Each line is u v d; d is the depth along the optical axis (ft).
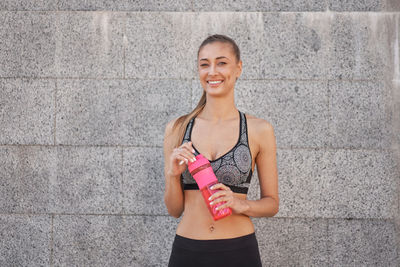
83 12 10.75
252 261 6.55
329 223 10.42
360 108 10.62
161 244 10.43
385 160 10.52
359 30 10.71
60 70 10.70
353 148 10.54
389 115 10.61
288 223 10.42
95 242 10.45
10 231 10.48
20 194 10.52
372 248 10.37
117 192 10.51
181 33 10.70
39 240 10.47
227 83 6.93
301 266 10.36
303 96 10.63
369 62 10.69
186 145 6.28
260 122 7.22
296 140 10.56
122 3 10.78
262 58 10.66
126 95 10.64
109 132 10.60
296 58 10.67
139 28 10.71
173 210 7.34
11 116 10.63
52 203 10.50
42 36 10.72
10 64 10.70
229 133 7.01
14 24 10.72
